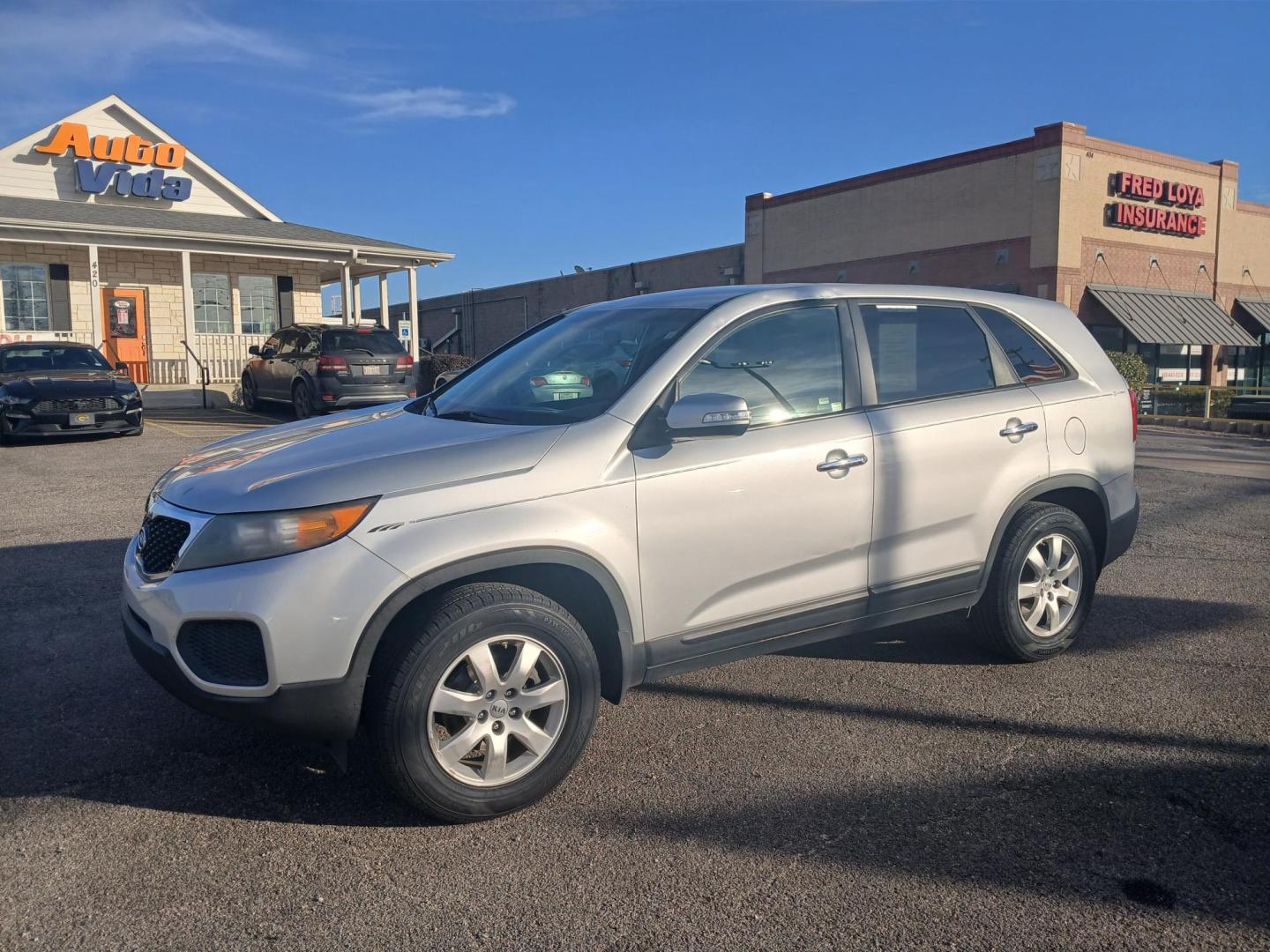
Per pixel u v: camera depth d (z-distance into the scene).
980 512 4.42
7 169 20.83
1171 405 25.61
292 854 3.06
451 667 3.15
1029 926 2.68
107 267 21.34
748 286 4.21
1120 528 5.00
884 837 3.15
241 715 3.07
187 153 22.72
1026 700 4.33
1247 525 8.09
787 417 3.93
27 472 10.48
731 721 4.11
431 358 23.16
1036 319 4.90
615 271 41.72
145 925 2.69
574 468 3.41
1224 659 4.85
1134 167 28.73
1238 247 32.78
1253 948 2.59
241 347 22.92
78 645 4.97
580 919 2.72
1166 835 3.16
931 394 4.39
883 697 4.37
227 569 3.08
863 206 31.92
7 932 2.65
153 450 12.27
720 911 2.75
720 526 3.68
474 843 3.14
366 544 3.08
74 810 3.33
